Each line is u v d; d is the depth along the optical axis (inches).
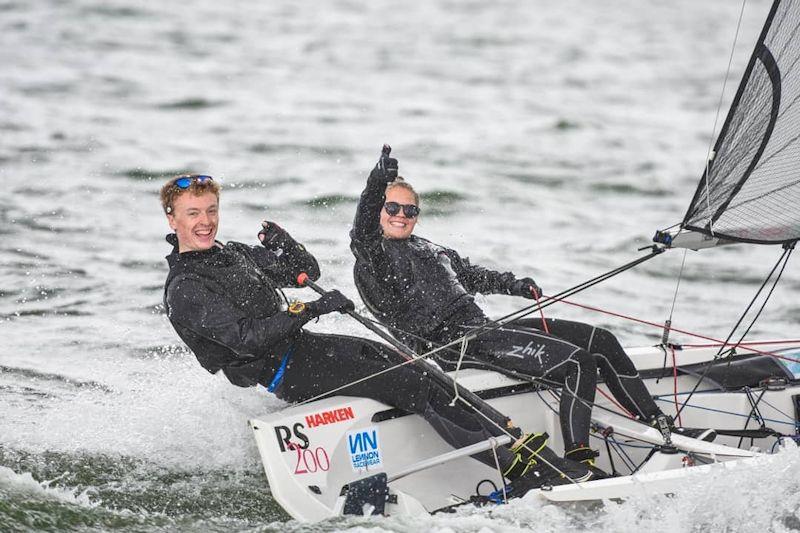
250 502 609.9
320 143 1785.2
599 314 987.9
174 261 605.9
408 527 536.4
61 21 3230.8
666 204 1504.7
